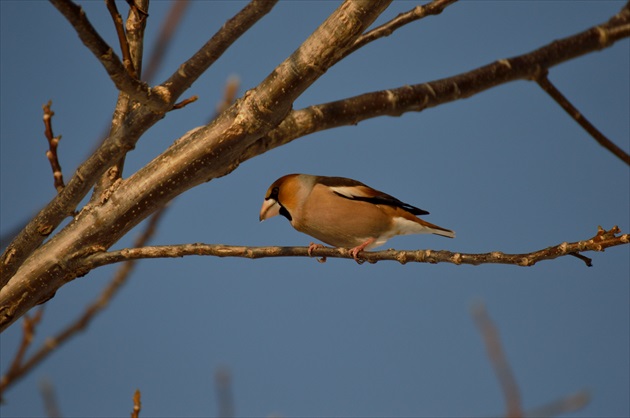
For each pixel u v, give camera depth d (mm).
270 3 6645
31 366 8648
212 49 6770
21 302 7711
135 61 7715
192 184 7762
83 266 7691
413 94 9445
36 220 7270
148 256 7633
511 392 6898
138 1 7738
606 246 6277
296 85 7188
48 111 7539
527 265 6641
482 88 10078
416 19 8484
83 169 7105
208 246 7723
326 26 6965
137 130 6957
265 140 8195
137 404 7438
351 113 8922
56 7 5891
